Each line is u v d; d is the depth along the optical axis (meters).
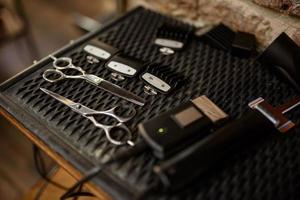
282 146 0.56
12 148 1.34
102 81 0.65
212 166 0.51
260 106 0.60
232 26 0.81
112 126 0.58
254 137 0.55
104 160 0.53
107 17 1.57
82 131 0.57
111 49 0.72
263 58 0.69
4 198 1.20
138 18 0.83
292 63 0.64
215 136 0.53
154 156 0.54
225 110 0.61
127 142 0.56
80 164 0.53
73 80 0.66
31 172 1.27
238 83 0.67
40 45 1.69
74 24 1.76
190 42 0.76
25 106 0.61
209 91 0.65
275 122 0.57
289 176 0.52
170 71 0.68
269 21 0.74
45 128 0.58
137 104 0.62
